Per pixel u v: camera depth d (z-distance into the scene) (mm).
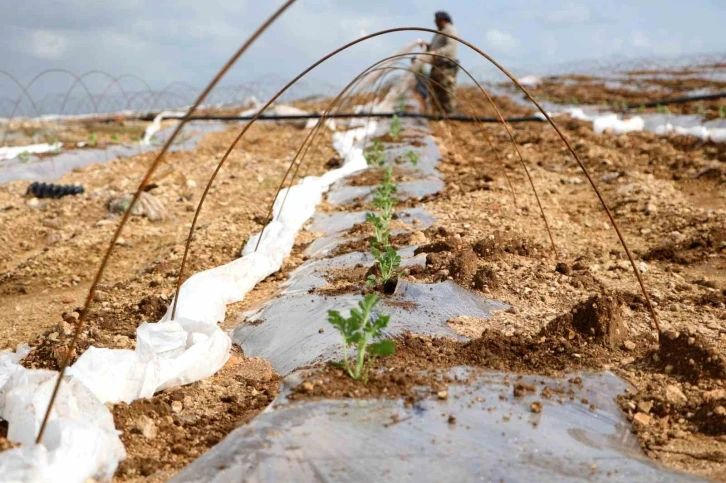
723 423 3496
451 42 16047
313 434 3275
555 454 3215
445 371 3939
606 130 14445
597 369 4102
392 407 3508
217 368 4512
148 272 7086
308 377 3855
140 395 4023
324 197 9508
